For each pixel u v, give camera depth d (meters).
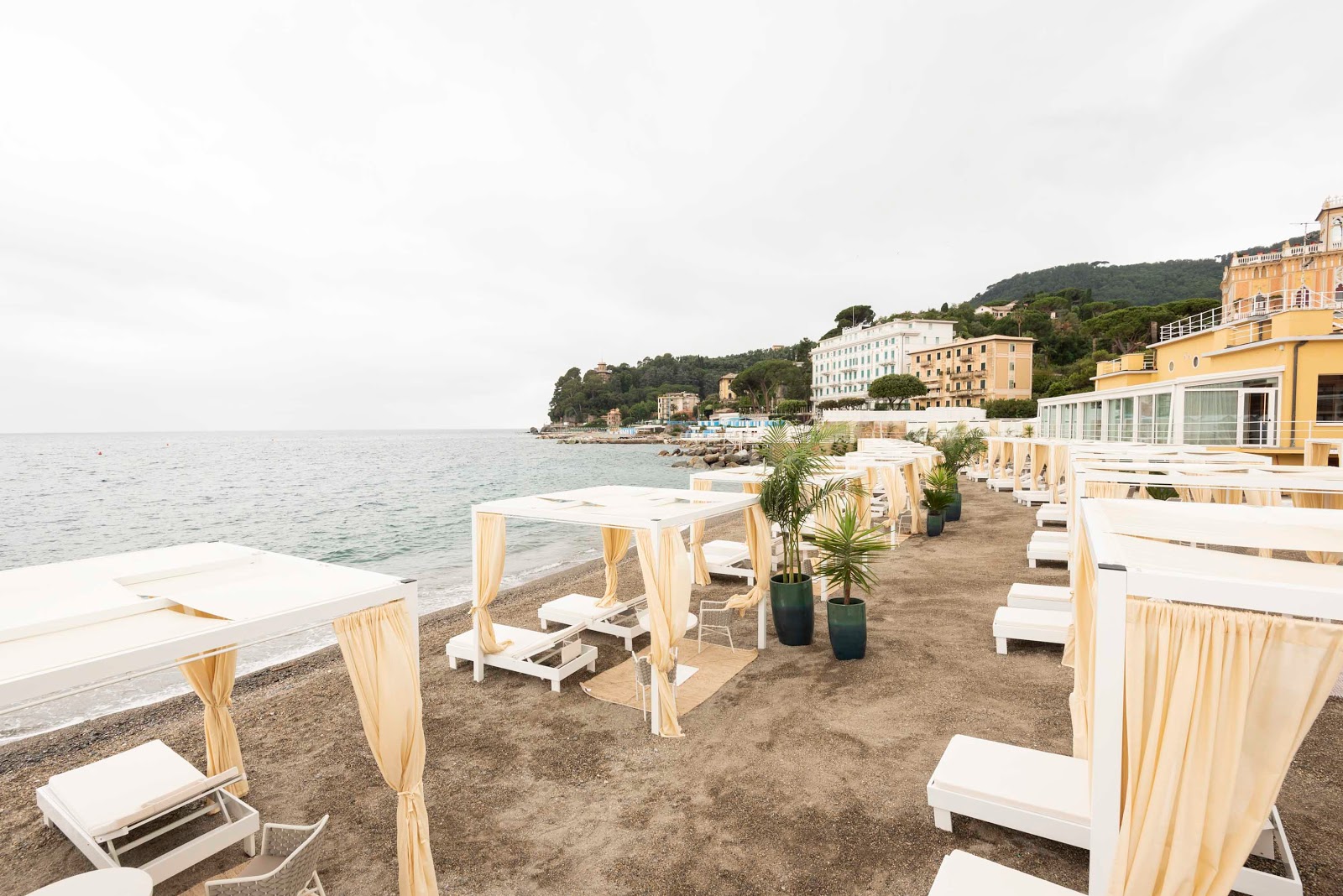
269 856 3.90
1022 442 22.72
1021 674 7.08
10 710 2.89
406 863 4.02
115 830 4.14
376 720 4.05
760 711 6.46
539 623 10.03
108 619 3.83
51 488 42.53
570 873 4.22
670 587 6.19
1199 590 2.75
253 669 9.05
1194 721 2.74
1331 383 17.08
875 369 83.62
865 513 13.39
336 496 37.16
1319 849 4.13
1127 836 2.85
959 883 3.39
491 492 39.25
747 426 87.56
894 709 6.34
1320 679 2.59
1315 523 4.11
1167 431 21.56
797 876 4.09
